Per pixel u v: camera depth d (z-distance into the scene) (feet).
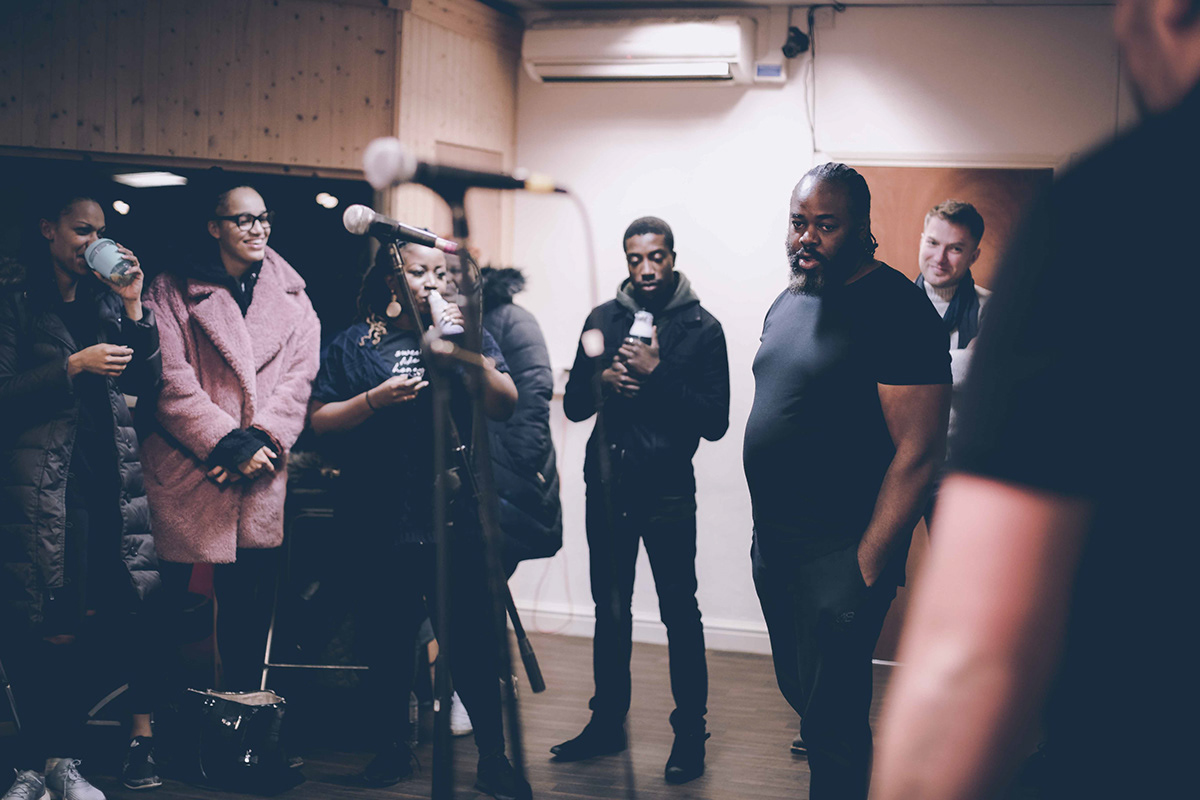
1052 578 2.31
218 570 11.19
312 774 10.41
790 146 15.11
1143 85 2.38
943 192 14.64
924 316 6.95
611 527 7.46
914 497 6.81
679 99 15.53
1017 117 14.28
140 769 9.96
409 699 10.41
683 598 10.49
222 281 10.88
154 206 12.78
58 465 9.51
